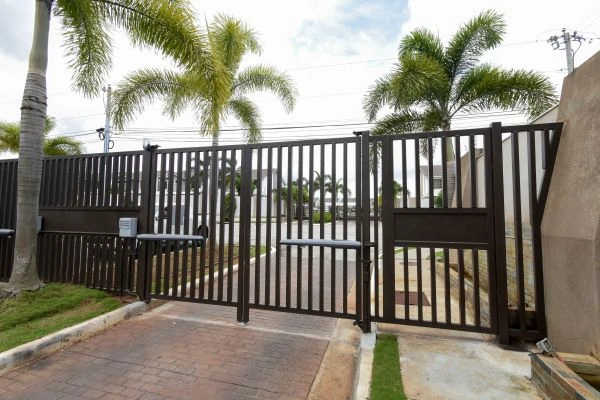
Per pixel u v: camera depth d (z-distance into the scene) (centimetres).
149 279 475
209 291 442
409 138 371
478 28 1000
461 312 343
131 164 497
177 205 463
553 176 327
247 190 432
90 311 430
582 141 286
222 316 459
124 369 306
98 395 264
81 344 359
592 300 254
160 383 283
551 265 314
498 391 243
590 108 281
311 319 452
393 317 363
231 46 1035
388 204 370
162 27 539
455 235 348
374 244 372
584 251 265
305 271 802
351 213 2206
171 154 476
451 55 1043
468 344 334
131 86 938
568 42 1395
